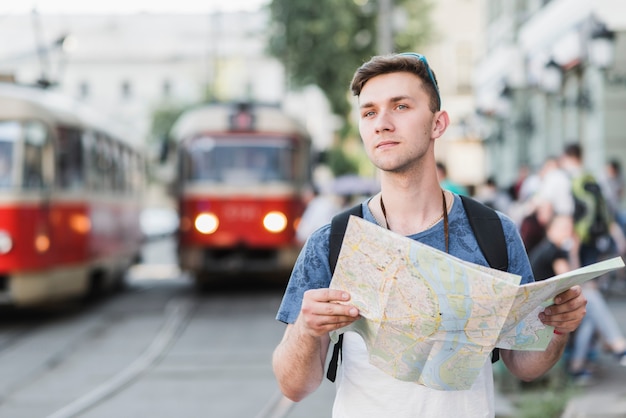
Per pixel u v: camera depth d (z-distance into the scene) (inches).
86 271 518.9
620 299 467.2
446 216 93.0
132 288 664.4
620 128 604.7
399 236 81.4
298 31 1026.1
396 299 82.3
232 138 582.6
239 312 498.0
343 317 83.6
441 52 1305.4
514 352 99.7
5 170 441.7
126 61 2930.6
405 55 92.1
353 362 92.4
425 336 83.1
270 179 577.6
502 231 93.2
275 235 572.4
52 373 332.8
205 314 491.5
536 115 796.0
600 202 295.6
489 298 80.8
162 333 425.1
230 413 263.7
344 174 1331.2
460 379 84.7
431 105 91.4
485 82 1013.2
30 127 453.4
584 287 287.1
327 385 299.7
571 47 645.3
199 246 575.2
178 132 611.5
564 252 284.4
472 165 1254.3
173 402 279.9
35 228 446.0
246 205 574.2
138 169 745.0
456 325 82.3
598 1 576.7
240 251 578.2
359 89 93.4
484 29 1039.6
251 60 2586.1
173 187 611.8
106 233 581.0
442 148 1268.5
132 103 2928.2
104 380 318.3
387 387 90.2
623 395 247.4
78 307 539.5
